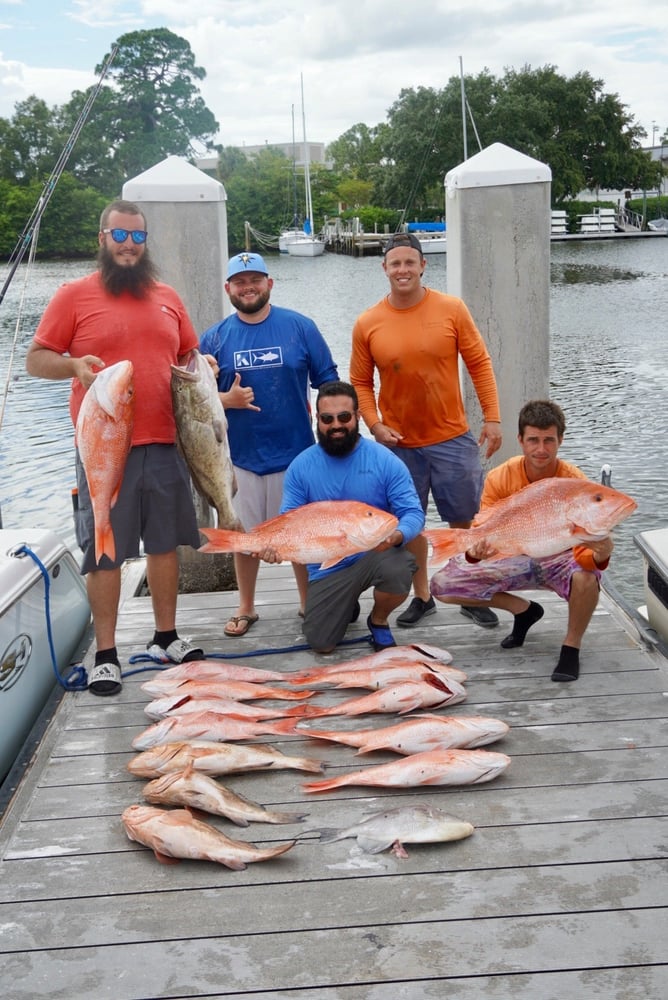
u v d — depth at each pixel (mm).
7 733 3650
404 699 3559
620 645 4168
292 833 2898
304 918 2523
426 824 2809
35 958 2422
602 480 5457
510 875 2656
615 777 3127
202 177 5527
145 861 2807
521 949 2377
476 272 5910
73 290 3754
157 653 4199
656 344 18797
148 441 3861
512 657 4098
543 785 3098
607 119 61250
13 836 2947
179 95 55500
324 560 3717
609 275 34781
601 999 2211
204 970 2355
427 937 2432
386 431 4535
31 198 48312
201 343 4504
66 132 53469
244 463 4527
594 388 14617
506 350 6020
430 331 4414
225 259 5742
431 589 4227
